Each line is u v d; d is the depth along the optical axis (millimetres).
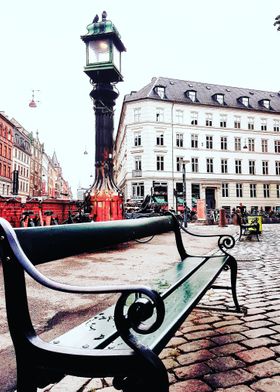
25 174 70750
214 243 11680
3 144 56125
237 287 4641
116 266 6855
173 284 2604
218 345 2666
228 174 45312
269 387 2021
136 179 41875
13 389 2047
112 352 1303
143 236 3244
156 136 42250
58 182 153125
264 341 2734
